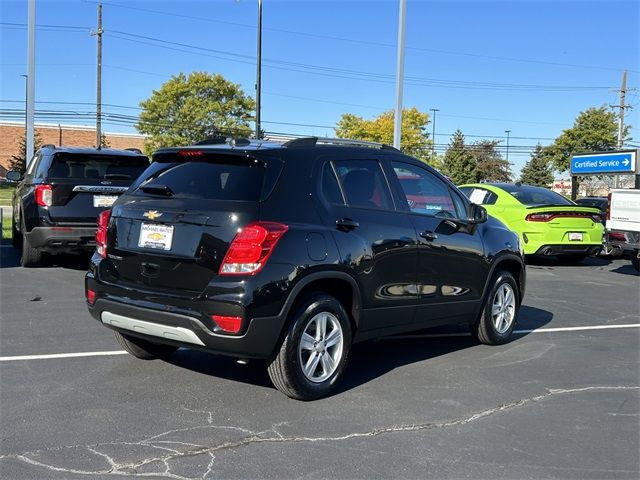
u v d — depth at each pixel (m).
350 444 3.97
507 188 13.96
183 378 5.12
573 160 19.41
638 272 12.95
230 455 3.76
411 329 5.59
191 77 48.41
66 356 5.64
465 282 6.00
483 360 6.00
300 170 4.71
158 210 4.63
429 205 5.76
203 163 4.83
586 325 7.70
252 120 50.16
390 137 52.03
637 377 5.57
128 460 3.65
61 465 3.57
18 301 7.92
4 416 4.25
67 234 9.53
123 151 10.38
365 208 5.10
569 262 14.80
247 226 4.29
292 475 3.54
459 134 70.88
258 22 28.77
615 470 3.72
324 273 4.58
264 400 4.68
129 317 4.62
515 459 3.83
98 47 44.03
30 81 15.61
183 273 4.41
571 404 4.83
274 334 4.34
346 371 5.54
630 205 11.84
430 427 4.29
